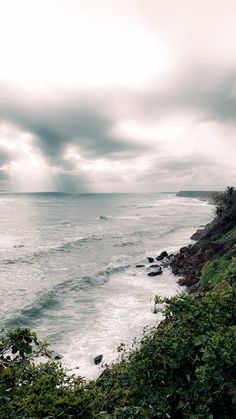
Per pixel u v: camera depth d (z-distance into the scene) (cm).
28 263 4262
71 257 4647
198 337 553
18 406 474
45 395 478
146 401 557
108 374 830
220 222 4578
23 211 15362
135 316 2372
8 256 4688
